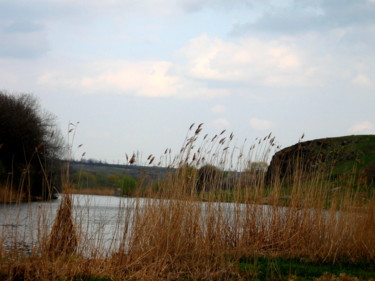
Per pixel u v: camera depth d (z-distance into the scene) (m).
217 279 9.98
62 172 10.93
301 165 14.52
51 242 10.28
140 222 10.61
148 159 11.05
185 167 11.74
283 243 13.54
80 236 10.56
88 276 9.48
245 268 10.63
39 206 10.33
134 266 10.19
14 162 41.41
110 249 10.96
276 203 13.90
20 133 42.41
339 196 13.95
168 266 10.41
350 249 13.18
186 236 11.41
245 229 13.25
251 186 13.91
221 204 13.07
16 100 48.91
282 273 10.94
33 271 9.29
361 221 13.47
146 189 11.12
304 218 13.56
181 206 11.32
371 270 11.85
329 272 11.20
